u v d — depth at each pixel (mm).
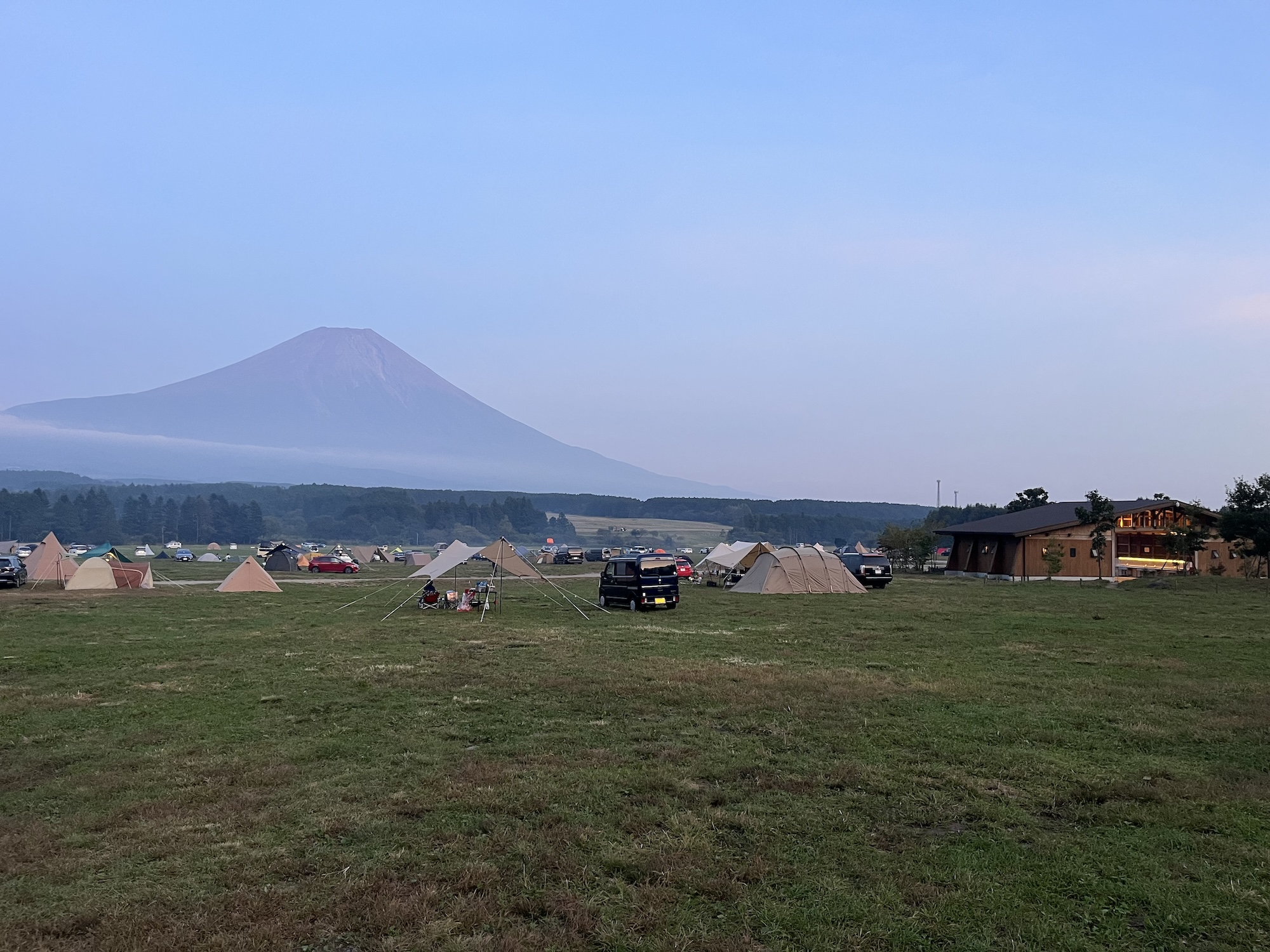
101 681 15016
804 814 7715
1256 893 6020
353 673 15594
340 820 7609
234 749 10273
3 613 27859
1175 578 43188
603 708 12297
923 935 5496
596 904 5953
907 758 9562
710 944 5383
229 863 6711
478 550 30062
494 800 8078
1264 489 42062
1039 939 5430
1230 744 10211
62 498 186000
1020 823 7527
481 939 5457
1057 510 53219
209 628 23609
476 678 14891
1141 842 7039
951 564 56219
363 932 5609
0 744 10672
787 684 14000
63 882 6422
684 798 8188
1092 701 12719
